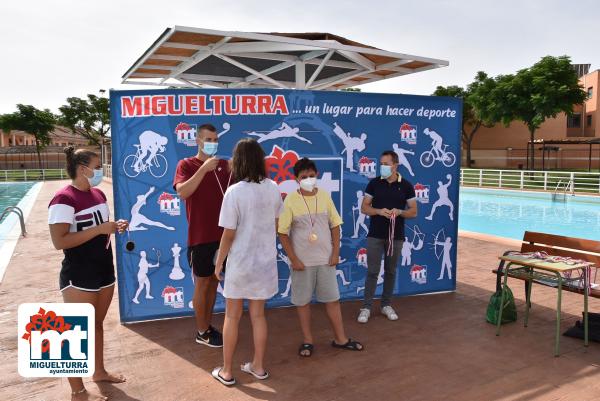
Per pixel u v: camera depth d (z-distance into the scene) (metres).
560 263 4.25
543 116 26.78
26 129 47.28
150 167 4.73
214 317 4.96
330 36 6.08
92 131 48.06
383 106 5.34
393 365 3.79
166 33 5.12
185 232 4.86
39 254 8.30
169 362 3.88
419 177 5.60
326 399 3.26
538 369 3.72
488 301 5.50
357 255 5.46
